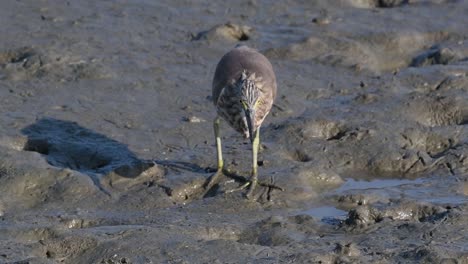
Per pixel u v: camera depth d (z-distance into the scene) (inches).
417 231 447.2
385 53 739.4
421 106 608.4
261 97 507.2
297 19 785.6
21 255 423.8
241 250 426.9
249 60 522.6
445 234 442.6
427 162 542.6
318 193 508.7
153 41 732.0
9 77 654.5
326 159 549.0
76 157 555.5
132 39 732.0
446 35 766.5
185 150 560.7
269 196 498.6
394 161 544.7
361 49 731.4
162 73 674.8
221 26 746.8
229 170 522.6
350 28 768.3
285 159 540.1
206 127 592.7
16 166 518.3
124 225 461.7
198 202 494.0
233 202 492.4
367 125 579.5
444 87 650.2
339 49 729.6
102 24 756.6
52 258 427.5
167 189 503.8
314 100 641.6
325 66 701.9
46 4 788.6
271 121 605.3
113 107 616.4
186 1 814.5
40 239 445.1
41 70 666.8
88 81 654.5
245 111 496.4
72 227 468.1
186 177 515.2
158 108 619.2
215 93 524.7
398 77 671.1
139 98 632.4
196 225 457.7
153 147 564.4
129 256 424.5
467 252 417.7
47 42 714.8
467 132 574.9
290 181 510.3
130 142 569.6
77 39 723.4
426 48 750.5
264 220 463.8
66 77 659.4
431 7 817.5
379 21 785.6
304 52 721.6
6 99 621.3
